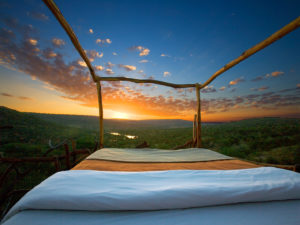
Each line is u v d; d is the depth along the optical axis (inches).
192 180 50.8
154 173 57.2
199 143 168.9
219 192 39.9
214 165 85.7
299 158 206.7
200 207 39.0
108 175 53.1
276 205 40.3
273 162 207.2
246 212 37.0
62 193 36.9
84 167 74.7
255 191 41.0
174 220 33.5
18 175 105.3
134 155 111.7
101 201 35.1
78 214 34.2
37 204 34.0
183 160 97.5
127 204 35.5
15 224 29.4
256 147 302.2
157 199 36.7
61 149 216.1
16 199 82.7
